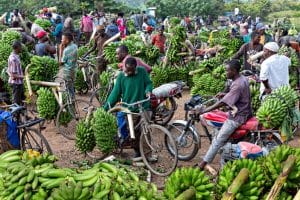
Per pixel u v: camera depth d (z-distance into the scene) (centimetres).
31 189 355
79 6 3338
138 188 368
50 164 383
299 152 447
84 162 736
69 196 334
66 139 869
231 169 438
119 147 712
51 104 868
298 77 1046
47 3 3362
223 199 401
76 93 1218
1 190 358
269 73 765
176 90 850
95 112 702
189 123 714
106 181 357
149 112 713
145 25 2362
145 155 709
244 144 587
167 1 4322
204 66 1009
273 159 440
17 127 661
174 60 1222
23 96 940
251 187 420
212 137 701
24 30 1513
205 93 932
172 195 408
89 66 1209
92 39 1366
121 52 832
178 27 1230
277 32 1781
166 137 727
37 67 932
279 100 651
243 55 980
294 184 426
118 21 2109
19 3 3397
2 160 400
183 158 738
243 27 1942
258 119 649
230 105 632
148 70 856
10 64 913
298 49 1166
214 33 1864
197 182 420
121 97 718
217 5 4497
